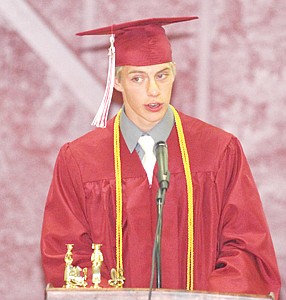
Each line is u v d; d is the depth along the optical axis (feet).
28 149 51.01
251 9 50.11
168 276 38.19
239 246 37.32
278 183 49.90
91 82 51.08
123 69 38.24
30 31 51.08
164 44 38.32
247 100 50.14
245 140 50.11
